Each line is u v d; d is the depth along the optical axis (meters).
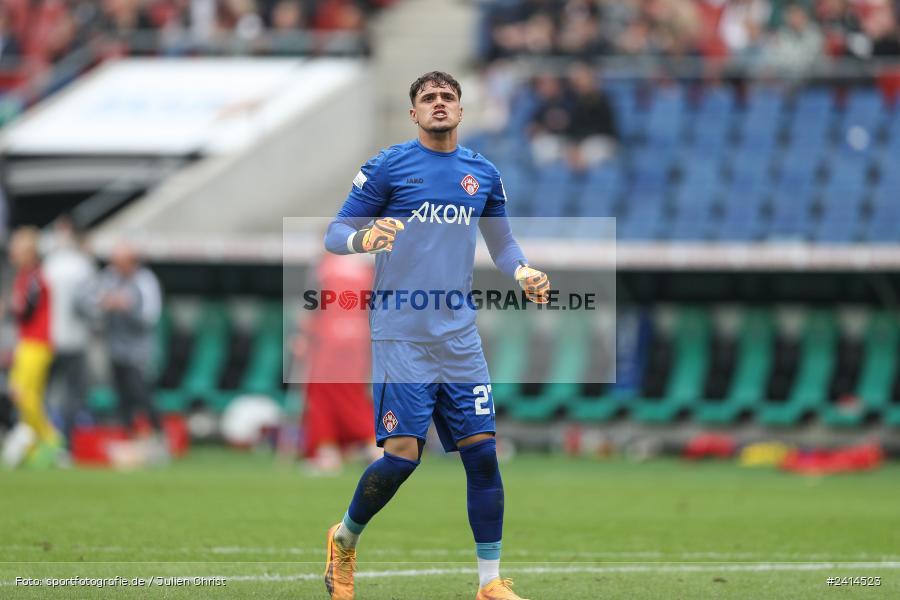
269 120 69.44
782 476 48.25
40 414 50.66
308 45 75.38
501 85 72.31
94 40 78.69
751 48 70.81
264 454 57.72
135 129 69.38
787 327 59.12
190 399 61.75
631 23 73.88
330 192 71.31
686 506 36.31
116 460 51.78
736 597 20.64
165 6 79.25
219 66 74.75
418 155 19.77
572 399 58.62
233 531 29.30
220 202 66.62
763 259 54.47
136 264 52.03
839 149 67.25
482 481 19.67
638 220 65.50
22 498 36.50
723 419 58.38
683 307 59.75
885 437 57.78
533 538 28.89
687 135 69.25
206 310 63.03
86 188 67.00
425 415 19.38
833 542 28.27
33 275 50.12
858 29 69.88
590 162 68.31
